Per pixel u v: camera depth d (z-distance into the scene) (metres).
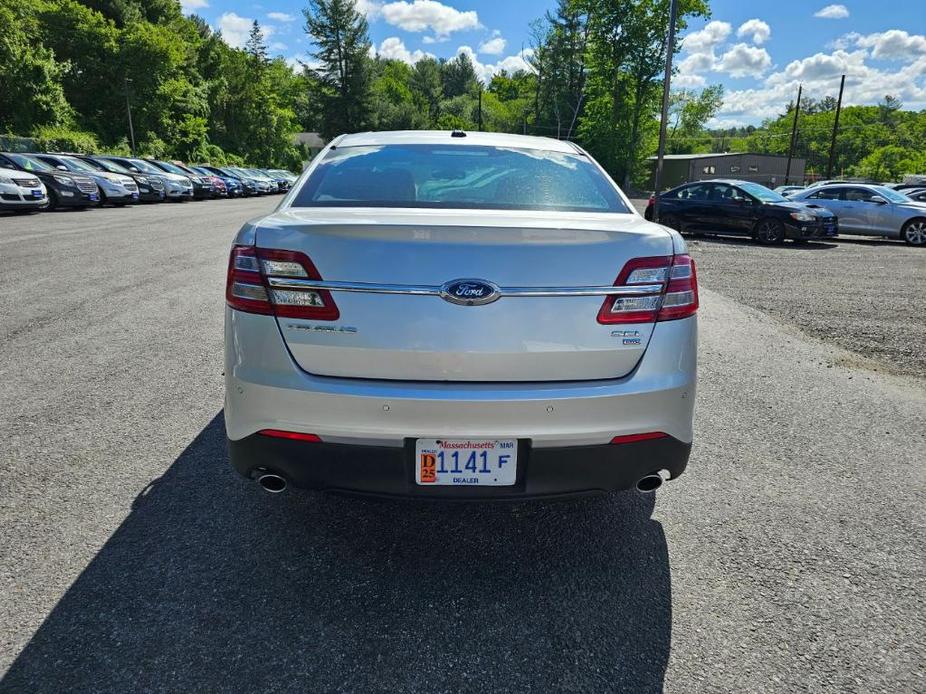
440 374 2.00
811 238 13.41
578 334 2.03
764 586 2.25
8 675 1.76
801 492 2.94
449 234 1.97
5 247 10.19
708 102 84.69
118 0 52.72
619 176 55.03
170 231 13.16
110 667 1.80
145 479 2.89
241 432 2.09
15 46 38.38
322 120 74.31
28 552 2.32
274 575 2.25
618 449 2.09
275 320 2.02
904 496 2.92
